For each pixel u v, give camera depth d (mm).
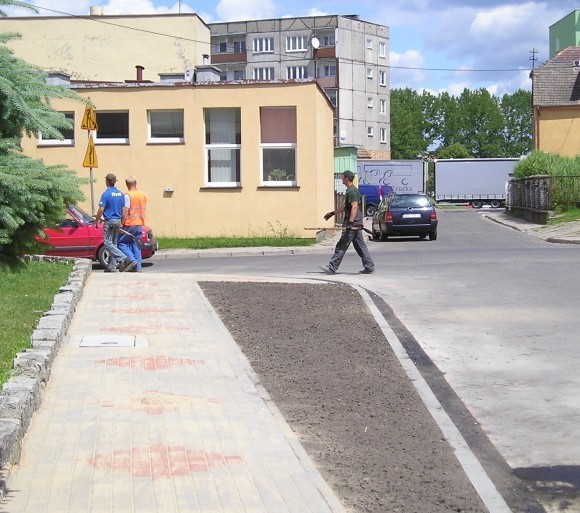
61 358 8695
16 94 10852
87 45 52125
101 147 28641
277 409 7246
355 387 8125
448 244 27781
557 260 19375
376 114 99375
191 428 6496
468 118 134625
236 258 24062
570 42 79625
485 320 11719
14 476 5367
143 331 10320
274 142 28781
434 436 6684
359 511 5113
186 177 28594
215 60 101875
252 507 4996
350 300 13133
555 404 7660
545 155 44875
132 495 5113
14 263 12977
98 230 20797
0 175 10594
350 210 17578
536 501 5391
